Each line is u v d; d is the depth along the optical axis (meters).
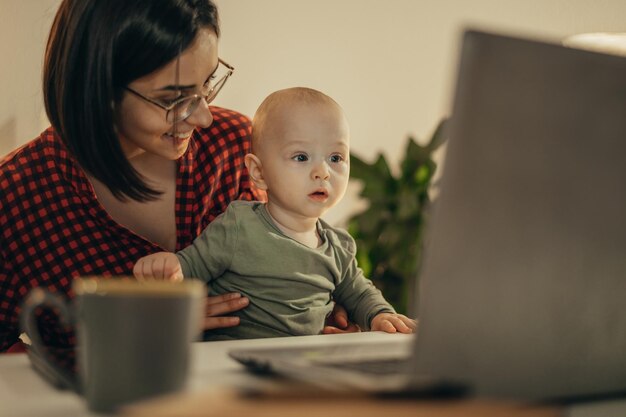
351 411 0.38
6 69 1.86
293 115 1.22
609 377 0.55
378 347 0.71
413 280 2.56
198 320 0.53
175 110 1.11
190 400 0.38
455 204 0.46
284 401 0.39
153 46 1.04
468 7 3.01
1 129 1.86
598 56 0.48
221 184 1.45
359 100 2.80
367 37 2.79
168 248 1.40
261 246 1.21
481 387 0.49
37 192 1.32
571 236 0.50
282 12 2.57
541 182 0.48
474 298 0.48
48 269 1.32
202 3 1.09
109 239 1.34
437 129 2.66
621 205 0.51
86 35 1.04
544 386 0.52
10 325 1.34
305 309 1.22
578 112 0.48
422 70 2.95
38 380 0.63
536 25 3.09
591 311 0.52
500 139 0.47
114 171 1.11
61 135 1.11
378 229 2.60
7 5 1.86
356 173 2.63
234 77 2.49
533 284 0.49
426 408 0.40
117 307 0.49
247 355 0.64
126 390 0.50
